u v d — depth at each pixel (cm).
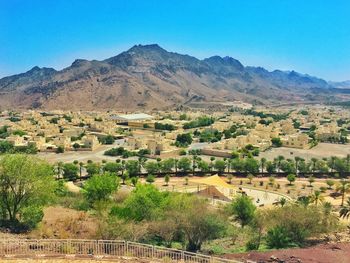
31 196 5525
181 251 3828
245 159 17612
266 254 4450
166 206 6769
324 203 10269
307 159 19562
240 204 7438
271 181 15212
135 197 6431
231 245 5772
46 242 4016
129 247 4106
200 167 16888
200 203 7012
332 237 6172
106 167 15700
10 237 4569
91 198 8012
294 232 6066
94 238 4841
